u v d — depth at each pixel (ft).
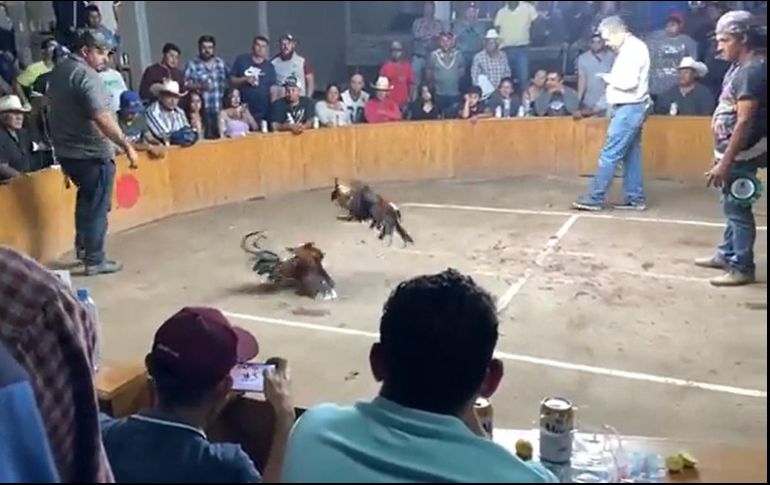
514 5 30.96
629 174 21.47
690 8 28.81
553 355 12.13
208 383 5.40
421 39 30.71
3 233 16.30
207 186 22.34
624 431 9.86
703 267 16.39
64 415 5.66
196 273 16.57
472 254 17.65
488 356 4.74
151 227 20.42
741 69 13.88
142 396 7.75
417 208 22.31
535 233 19.34
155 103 21.75
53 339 5.88
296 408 7.75
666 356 12.06
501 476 4.08
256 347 7.47
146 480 5.03
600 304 14.32
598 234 19.13
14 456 5.29
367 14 40.63
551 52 31.01
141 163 20.47
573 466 5.72
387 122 25.85
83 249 16.83
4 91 19.11
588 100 26.18
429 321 4.57
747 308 13.99
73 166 16.11
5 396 5.49
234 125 23.58
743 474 5.53
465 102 26.55
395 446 4.20
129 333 13.33
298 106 24.67
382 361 4.79
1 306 5.90
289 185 24.34
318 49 39.73
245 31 36.76
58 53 19.72
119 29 29.53
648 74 20.72
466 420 5.16
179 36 33.88
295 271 15.03
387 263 17.08
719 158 14.73
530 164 26.50
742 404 10.53
